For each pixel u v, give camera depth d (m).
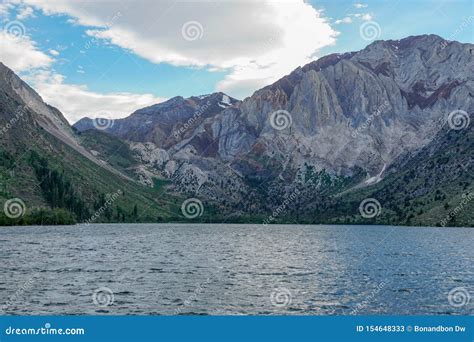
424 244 180.00
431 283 74.06
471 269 93.88
